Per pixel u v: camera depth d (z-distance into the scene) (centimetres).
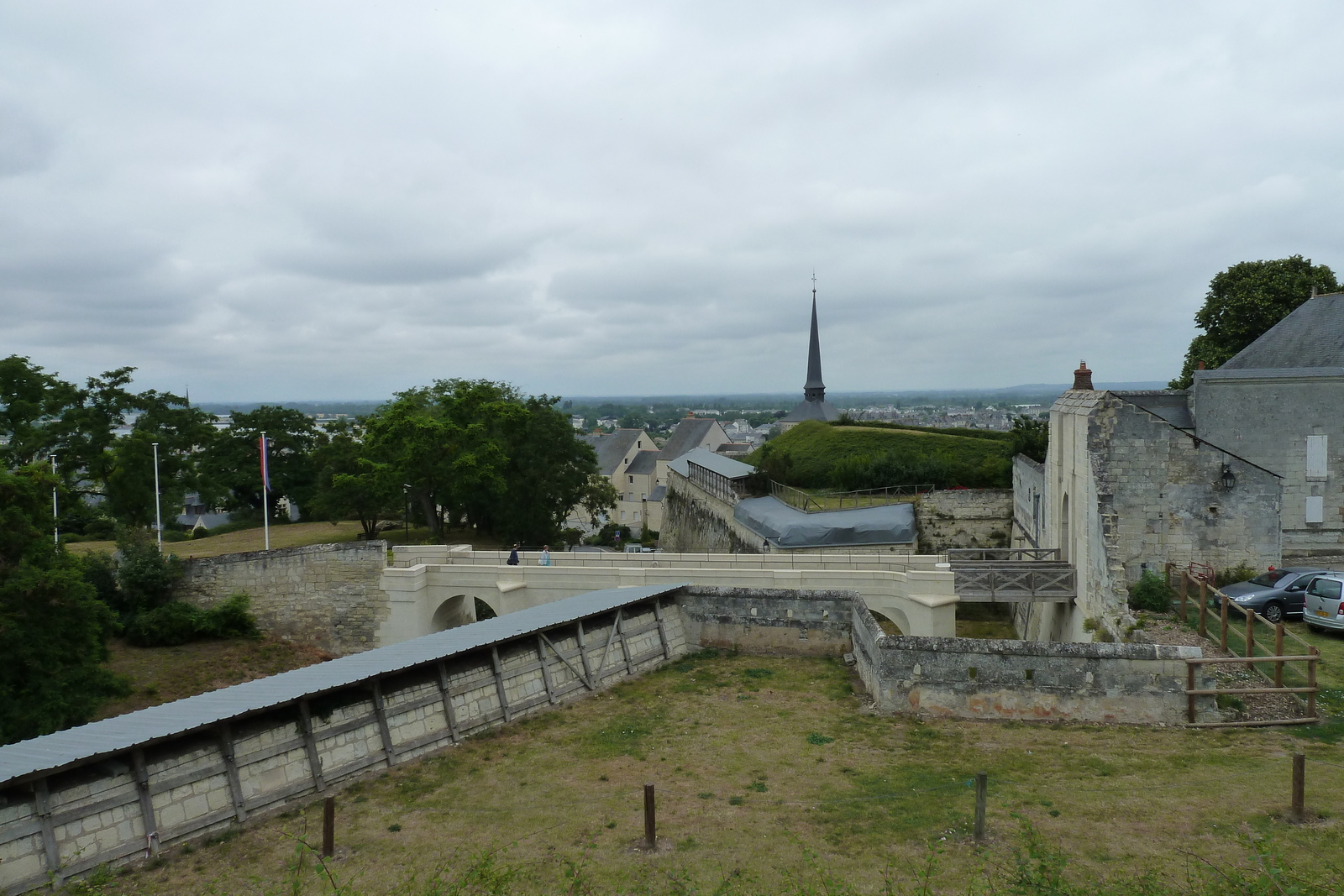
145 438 4181
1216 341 4053
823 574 2420
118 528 3200
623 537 7706
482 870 882
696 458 5338
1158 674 1402
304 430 6247
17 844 1006
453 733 1464
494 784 1292
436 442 4047
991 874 930
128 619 2941
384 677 1410
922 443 4925
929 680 1507
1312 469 2462
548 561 2819
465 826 1148
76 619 1955
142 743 1096
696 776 1291
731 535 4397
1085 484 2219
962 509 3841
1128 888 839
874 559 2492
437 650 1474
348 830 1157
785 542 3353
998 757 1295
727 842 1055
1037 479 3069
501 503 4459
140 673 2705
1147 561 2170
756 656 1989
